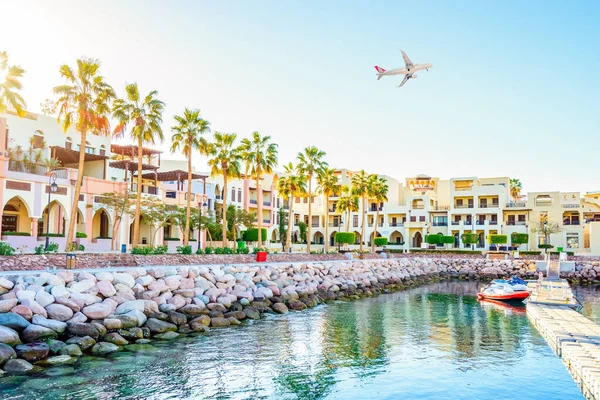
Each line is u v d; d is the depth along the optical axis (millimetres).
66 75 34750
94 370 17953
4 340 18188
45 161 42906
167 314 25391
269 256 52156
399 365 20219
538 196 83938
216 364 19578
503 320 31375
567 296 39844
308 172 65688
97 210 44844
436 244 87188
